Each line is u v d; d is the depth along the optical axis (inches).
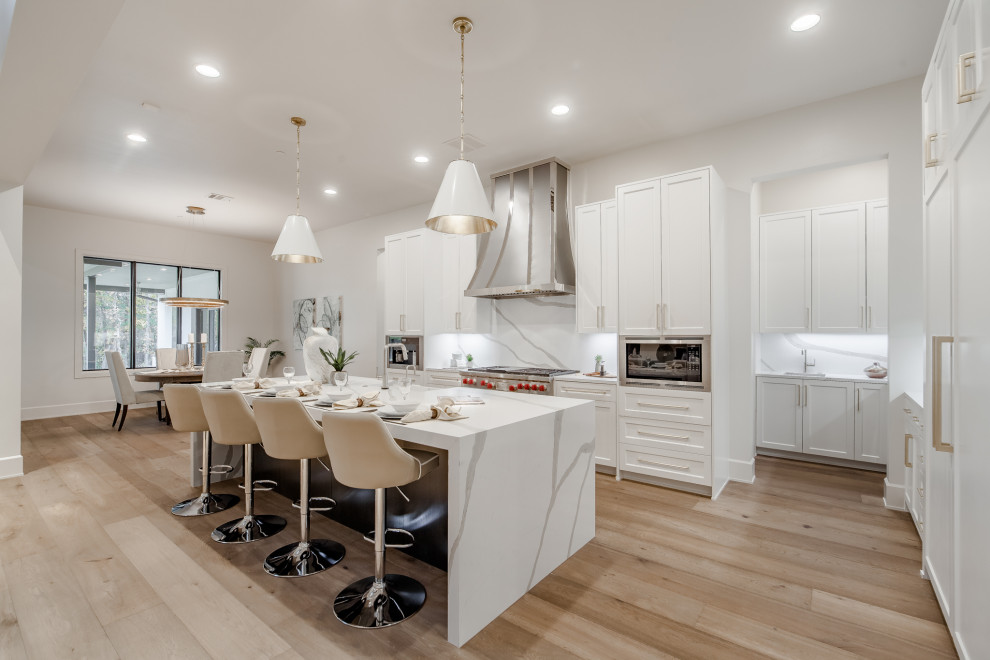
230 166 184.2
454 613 69.7
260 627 73.5
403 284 218.5
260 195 222.5
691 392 135.1
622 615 77.2
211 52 111.0
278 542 103.7
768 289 177.5
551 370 182.2
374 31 103.6
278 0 93.6
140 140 159.2
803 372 180.9
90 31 79.4
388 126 149.9
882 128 125.9
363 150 169.2
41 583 86.0
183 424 118.3
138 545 101.7
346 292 281.0
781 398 170.6
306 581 87.2
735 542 103.6
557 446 94.3
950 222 66.7
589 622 75.4
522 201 183.3
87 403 259.6
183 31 103.3
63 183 204.2
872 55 112.7
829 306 165.9
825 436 162.1
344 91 128.8
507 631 73.1
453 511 70.5
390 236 224.5
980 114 52.9
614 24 101.5
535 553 87.0
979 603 54.4
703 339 133.5
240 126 149.3
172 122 146.3
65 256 251.9
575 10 97.0
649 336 143.4
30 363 243.1
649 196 144.3
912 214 121.7
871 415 153.9
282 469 135.6
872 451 153.8
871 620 75.1
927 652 67.6
